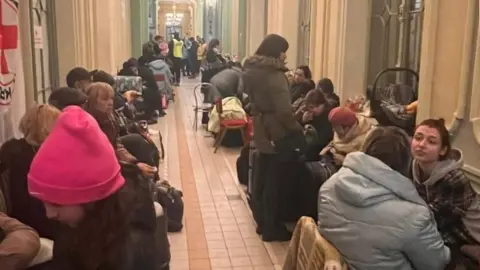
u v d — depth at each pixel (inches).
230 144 286.0
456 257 83.8
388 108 129.9
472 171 105.5
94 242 52.4
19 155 88.4
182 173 233.6
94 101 128.9
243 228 169.0
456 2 113.6
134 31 519.5
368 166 77.8
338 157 144.0
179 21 1262.3
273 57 144.6
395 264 76.0
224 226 170.6
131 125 190.5
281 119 144.1
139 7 517.7
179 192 168.6
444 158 87.4
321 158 154.4
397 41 177.5
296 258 91.1
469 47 108.0
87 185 51.4
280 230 158.2
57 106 121.7
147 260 61.1
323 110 162.7
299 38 286.5
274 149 150.7
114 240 53.1
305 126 162.4
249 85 148.9
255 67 146.3
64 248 53.4
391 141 81.8
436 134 85.6
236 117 272.1
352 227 77.5
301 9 281.4
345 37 190.9
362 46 191.0
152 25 806.5
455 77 114.1
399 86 144.1
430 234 74.8
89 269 52.4
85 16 230.4
